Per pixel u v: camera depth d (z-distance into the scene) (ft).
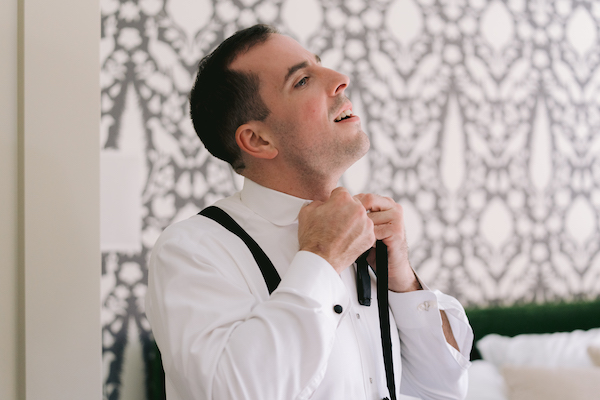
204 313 2.16
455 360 2.87
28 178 1.86
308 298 2.13
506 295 6.87
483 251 6.81
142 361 5.70
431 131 6.71
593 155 7.33
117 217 5.23
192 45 6.04
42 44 1.90
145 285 5.77
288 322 2.08
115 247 5.22
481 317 6.64
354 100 6.46
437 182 6.69
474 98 6.89
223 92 2.87
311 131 2.71
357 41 6.52
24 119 1.86
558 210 7.14
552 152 7.16
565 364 6.11
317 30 6.40
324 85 2.77
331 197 2.47
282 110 2.74
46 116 1.90
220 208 2.84
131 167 5.32
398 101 6.61
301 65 2.78
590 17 7.43
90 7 2.00
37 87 1.89
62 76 1.93
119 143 5.78
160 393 5.66
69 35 1.95
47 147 1.90
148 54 5.91
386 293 2.67
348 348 2.43
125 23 5.86
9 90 1.86
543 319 6.82
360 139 2.78
